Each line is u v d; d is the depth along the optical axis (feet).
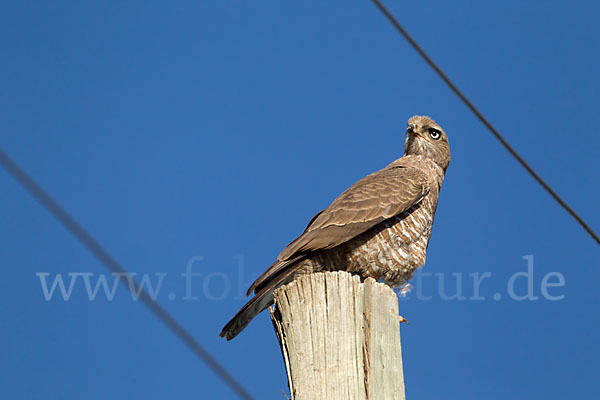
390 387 31.68
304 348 32.32
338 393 31.32
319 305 32.83
